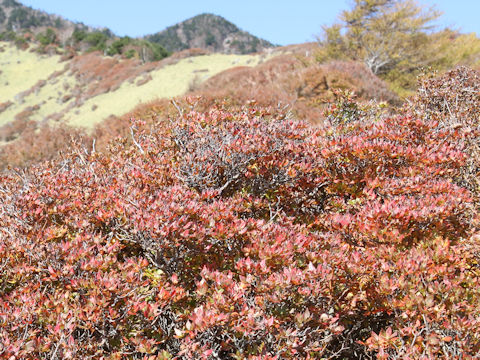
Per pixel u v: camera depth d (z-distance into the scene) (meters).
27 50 60.19
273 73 15.15
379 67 18.38
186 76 30.80
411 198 2.97
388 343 2.17
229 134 3.51
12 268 2.45
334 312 2.39
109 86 33.41
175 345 2.31
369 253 2.55
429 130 4.02
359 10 17.73
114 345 2.25
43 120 29.97
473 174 3.76
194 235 2.41
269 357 1.91
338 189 3.56
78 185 3.45
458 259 2.44
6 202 3.30
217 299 2.08
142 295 2.34
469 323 2.01
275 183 3.44
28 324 2.04
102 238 2.60
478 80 5.39
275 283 2.11
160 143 4.05
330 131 4.27
